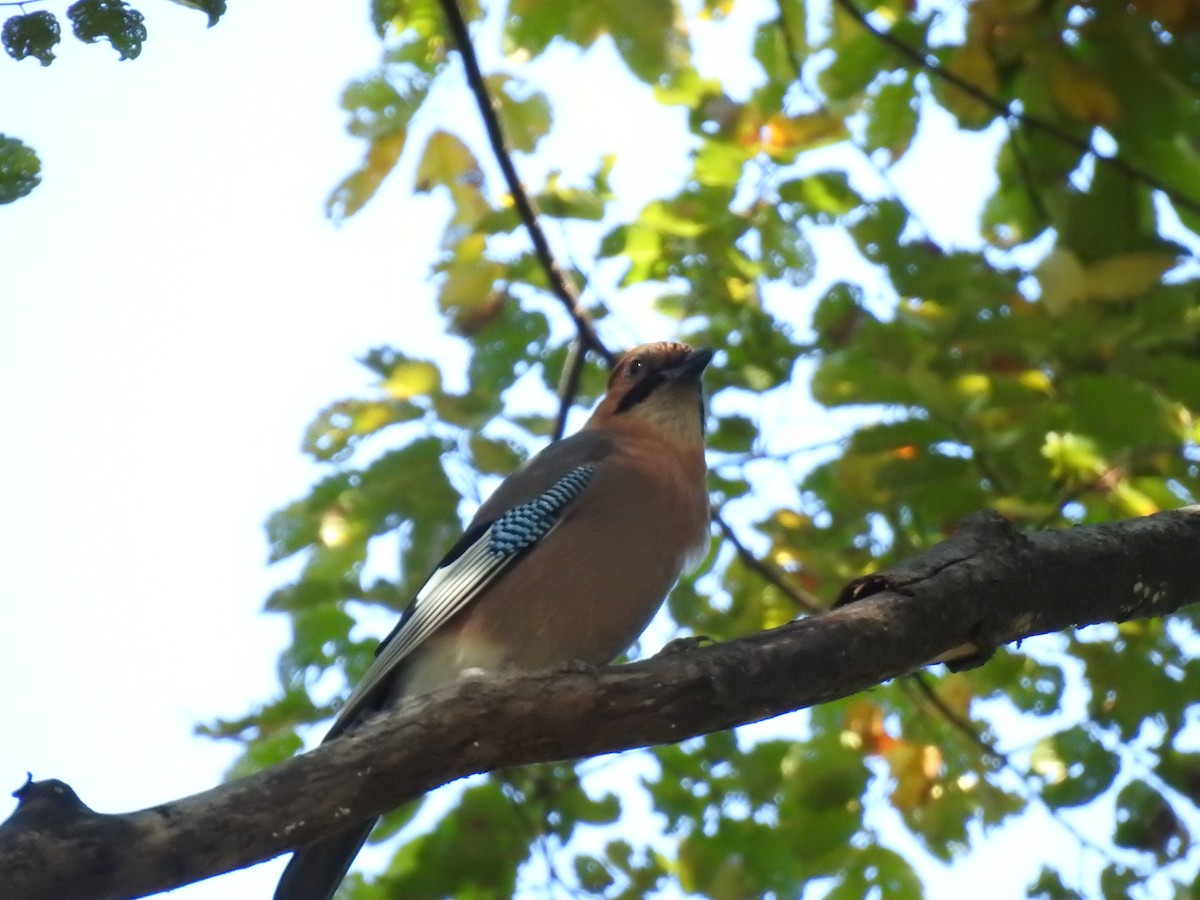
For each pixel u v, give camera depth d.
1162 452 9.90
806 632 6.96
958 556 7.47
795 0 11.40
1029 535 7.76
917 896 10.70
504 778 11.36
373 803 6.13
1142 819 10.16
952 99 10.86
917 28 10.87
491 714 6.38
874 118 11.05
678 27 10.79
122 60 7.11
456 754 6.32
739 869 10.91
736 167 11.41
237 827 5.72
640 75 10.88
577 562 9.91
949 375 10.12
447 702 6.34
